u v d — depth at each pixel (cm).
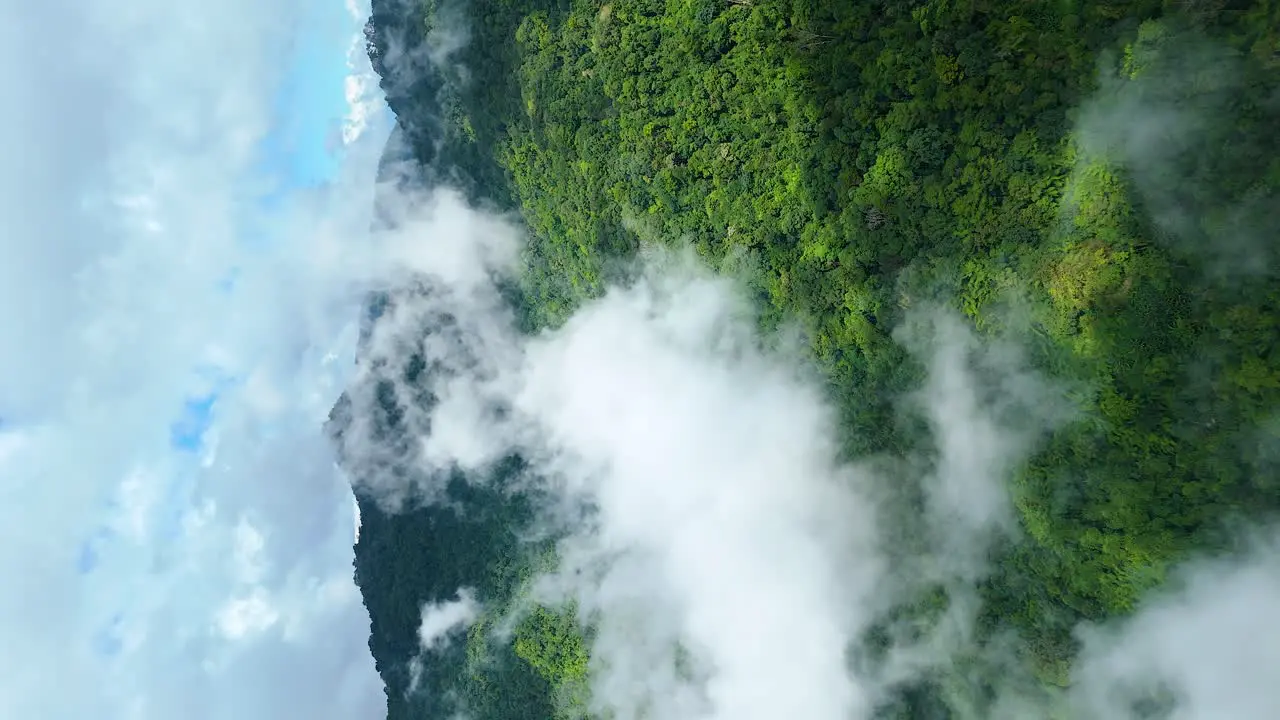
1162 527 4081
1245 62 3512
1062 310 4200
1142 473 4125
